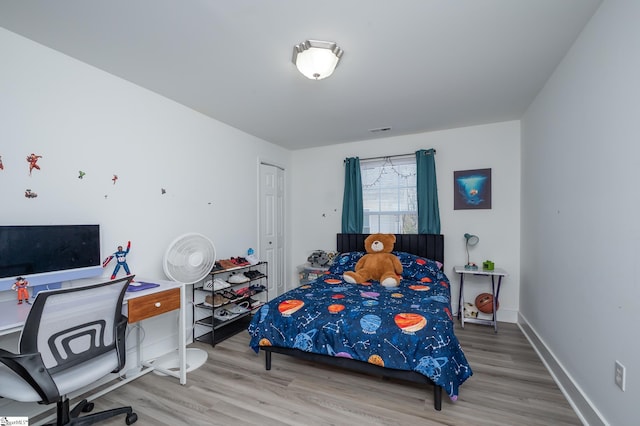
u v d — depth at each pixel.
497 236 3.33
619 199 1.33
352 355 1.90
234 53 1.90
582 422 1.61
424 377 1.75
